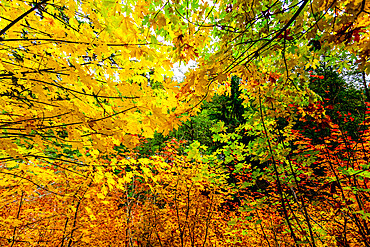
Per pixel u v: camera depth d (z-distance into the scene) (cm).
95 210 547
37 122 161
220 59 188
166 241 635
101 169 210
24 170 198
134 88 163
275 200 407
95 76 186
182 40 199
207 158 450
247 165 387
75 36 156
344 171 293
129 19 151
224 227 608
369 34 154
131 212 596
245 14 179
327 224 443
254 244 553
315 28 163
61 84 166
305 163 327
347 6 134
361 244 374
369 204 357
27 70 161
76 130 172
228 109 1165
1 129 157
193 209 605
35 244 436
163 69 181
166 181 573
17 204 473
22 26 154
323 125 370
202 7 200
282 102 312
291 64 216
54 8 163
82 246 512
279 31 163
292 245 452
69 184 436
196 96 179
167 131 177
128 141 182
